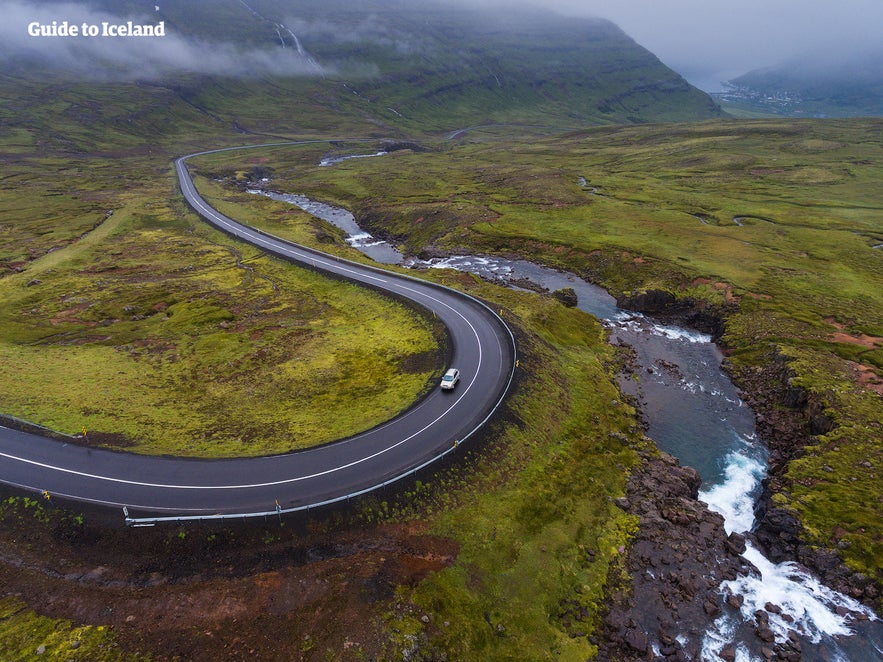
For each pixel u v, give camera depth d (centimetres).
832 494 4266
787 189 15538
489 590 3409
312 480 3891
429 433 4456
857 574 3597
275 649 2823
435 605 3167
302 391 5500
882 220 12262
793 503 4250
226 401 5309
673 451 5206
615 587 3584
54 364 6125
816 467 4625
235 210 14612
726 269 9444
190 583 3177
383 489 3797
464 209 14638
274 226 12988
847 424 5062
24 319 7631
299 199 18425
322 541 3481
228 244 11519
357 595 3123
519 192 16412
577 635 3266
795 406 5744
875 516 3981
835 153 19550
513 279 10138
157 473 3953
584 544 3869
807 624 3366
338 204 17550
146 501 3634
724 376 6744
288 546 3419
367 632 2933
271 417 4947
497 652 3083
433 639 2978
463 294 7750
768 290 8500
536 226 12850
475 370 5503
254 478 3909
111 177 19575
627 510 4238
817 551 3822
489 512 3919
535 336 6656
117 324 7538
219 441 4478
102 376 5834
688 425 5641
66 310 7994
